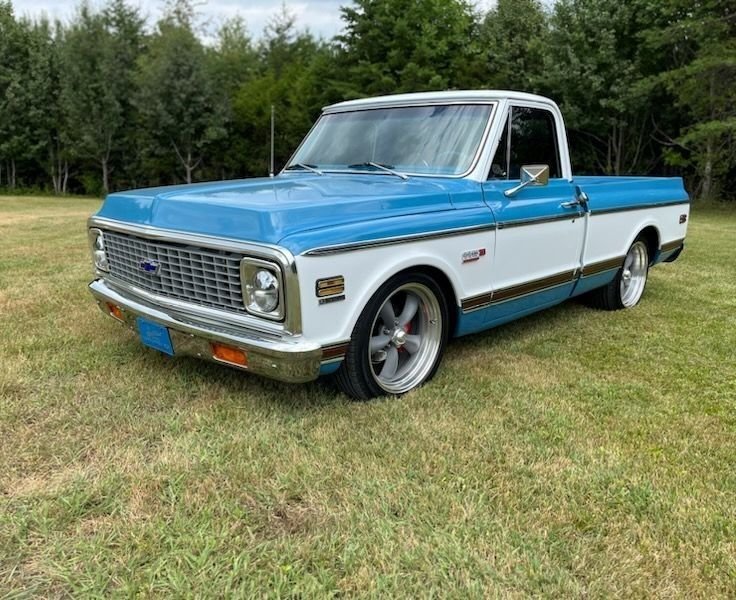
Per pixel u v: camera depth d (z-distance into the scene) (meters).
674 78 17.95
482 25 27.27
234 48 33.06
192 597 2.01
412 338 3.71
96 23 29.22
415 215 3.42
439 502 2.53
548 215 4.34
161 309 3.36
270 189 3.58
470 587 2.07
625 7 19.44
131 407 3.33
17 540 2.26
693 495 2.63
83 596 2.01
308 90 28.25
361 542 2.29
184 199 3.32
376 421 3.22
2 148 30.00
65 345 4.24
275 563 2.18
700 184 21.62
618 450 3.00
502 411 3.40
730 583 2.13
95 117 29.42
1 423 3.11
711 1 17.06
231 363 3.08
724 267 8.01
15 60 30.23
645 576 2.15
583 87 20.67
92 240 4.06
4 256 7.80
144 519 2.39
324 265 2.91
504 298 4.09
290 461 2.81
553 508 2.51
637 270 5.96
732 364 4.26
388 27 25.59
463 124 4.08
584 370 4.09
